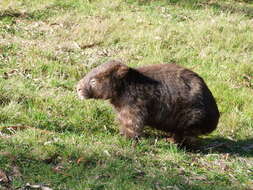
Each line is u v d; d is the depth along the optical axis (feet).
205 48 55.98
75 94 41.24
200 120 35.50
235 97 45.75
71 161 29.84
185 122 35.63
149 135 37.52
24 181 27.02
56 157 29.96
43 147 30.55
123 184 27.71
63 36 57.00
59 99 39.47
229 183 31.35
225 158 35.40
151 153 33.86
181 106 35.32
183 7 71.31
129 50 54.54
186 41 58.39
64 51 52.75
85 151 30.83
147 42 56.85
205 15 68.13
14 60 46.91
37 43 53.72
